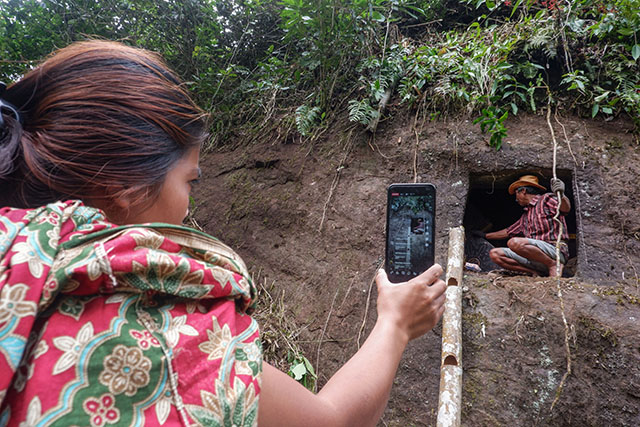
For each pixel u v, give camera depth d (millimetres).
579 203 2754
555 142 2865
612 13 2963
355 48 3623
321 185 3410
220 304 554
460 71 3215
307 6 3363
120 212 602
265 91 4117
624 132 2891
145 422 436
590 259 2617
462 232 2803
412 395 2545
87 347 446
